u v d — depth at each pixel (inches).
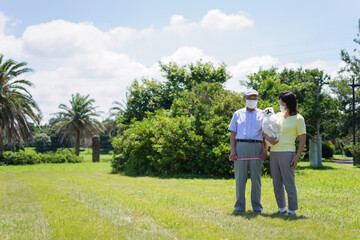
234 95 603.5
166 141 547.5
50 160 1316.4
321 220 172.4
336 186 372.8
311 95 1010.1
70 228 150.6
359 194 301.7
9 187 344.8
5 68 1163.9
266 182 414.9
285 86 901.2
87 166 1026.7
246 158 196.2
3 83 1171.9
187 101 641.0
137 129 613.3
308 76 1037.8
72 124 1823.3
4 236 139.6
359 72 1337.4
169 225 156.6
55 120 1876.2
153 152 592.7
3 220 169.0
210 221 166.4
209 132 533.6
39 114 1274.6
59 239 134.6
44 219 171.9
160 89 1084.5
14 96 1183.6
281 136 191.3
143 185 371.6
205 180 454.3
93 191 296.0
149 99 1093.8
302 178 489.4
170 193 287.1
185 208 205.3
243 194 197.6
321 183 410.3
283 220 169.9
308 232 147.3
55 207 205.3
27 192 291.9
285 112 193.5
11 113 1147.3
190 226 156.5
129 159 623.2
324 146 1598.2
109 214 179.8
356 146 1018.1
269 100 767.1
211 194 283.3
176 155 531.8
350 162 1416.1
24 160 1217.4
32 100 1229.7
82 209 197.6
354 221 171.9
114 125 1733.5
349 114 1326.3
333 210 208.8
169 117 647.1
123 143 641.6
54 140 3277.6
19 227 155.1
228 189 330.0
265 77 847.7
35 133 3361.2
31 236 138.7
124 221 163.8
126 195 267.4
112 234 141.3
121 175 591.5
